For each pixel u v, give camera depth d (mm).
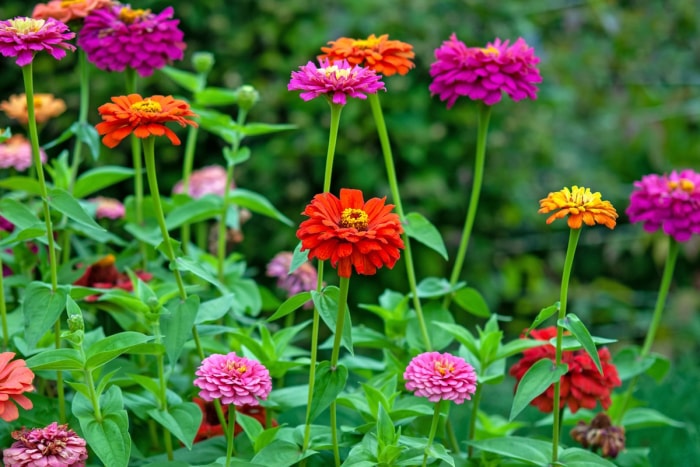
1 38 1512
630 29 3473
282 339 1701
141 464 1613
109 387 1598
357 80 1509
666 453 1891
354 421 1757
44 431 1493
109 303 1729
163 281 1868
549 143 3020
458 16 2875
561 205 1506
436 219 2836
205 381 1480
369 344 1752
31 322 1557
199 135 2721
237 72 2779
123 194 2740
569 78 3328
